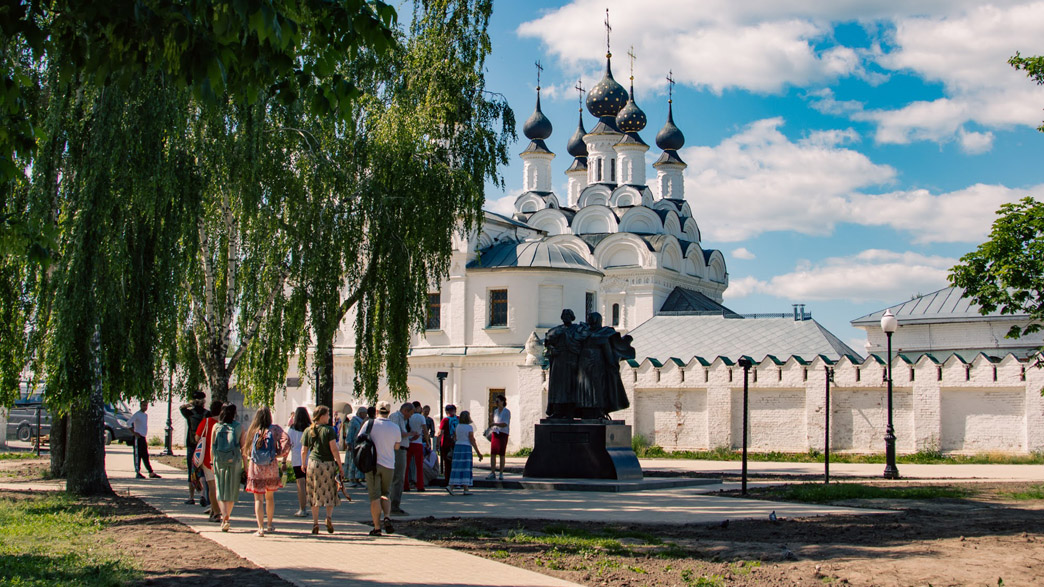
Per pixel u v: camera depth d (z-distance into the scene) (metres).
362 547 12.33
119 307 17.64
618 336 23.45
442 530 14.09
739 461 35.06
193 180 19.31
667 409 39.44
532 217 67.06
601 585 9.81
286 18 8.70
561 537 13.21
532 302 46.84
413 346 48.59
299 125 23.50
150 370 18.42
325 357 24.80
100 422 19.89
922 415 34.34
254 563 11.04
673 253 61.91
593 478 22.19
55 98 17.23
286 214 23.80
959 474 27.28
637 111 67.44
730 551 11.98
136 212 18.12
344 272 25.25
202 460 15.88
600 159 69.31
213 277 24.41
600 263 60.00
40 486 22.11
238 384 25.78
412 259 25.83
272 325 23.81
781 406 36.97
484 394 46.38
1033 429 32.25
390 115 25.38
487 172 28.48
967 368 33.62
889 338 27.03
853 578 10.15
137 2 8.45
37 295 17.84
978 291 21.83
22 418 46.03
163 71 17.31
